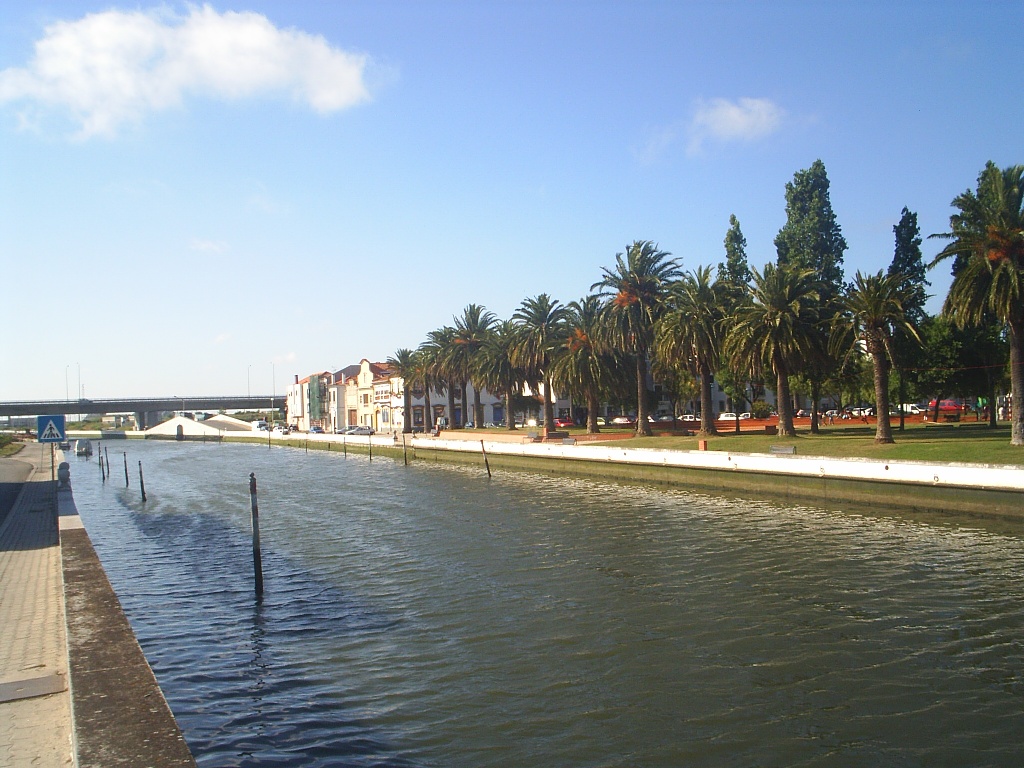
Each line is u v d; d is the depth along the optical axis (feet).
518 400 357.61
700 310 185.16
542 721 42.83
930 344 176.14
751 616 60.18
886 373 146.92
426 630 59.77
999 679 46.65
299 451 352.69
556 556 84.43
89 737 22.39
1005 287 115.65
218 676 51.24
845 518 103.55
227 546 102.06
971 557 77.10
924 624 57.00
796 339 164.45
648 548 86.74
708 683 47.37
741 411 317.01
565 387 229.86
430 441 262.26
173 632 61.77
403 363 349.00
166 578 82.89
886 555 79.05
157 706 24.98
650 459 159.53
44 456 319.06
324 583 77.05
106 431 583.58
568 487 156.97
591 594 67.92
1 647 41.86
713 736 40.50
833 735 40.22
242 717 44.39
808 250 202.59
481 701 45.78
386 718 43.83
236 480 204.74
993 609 59.93
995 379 178.60
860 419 255.29
